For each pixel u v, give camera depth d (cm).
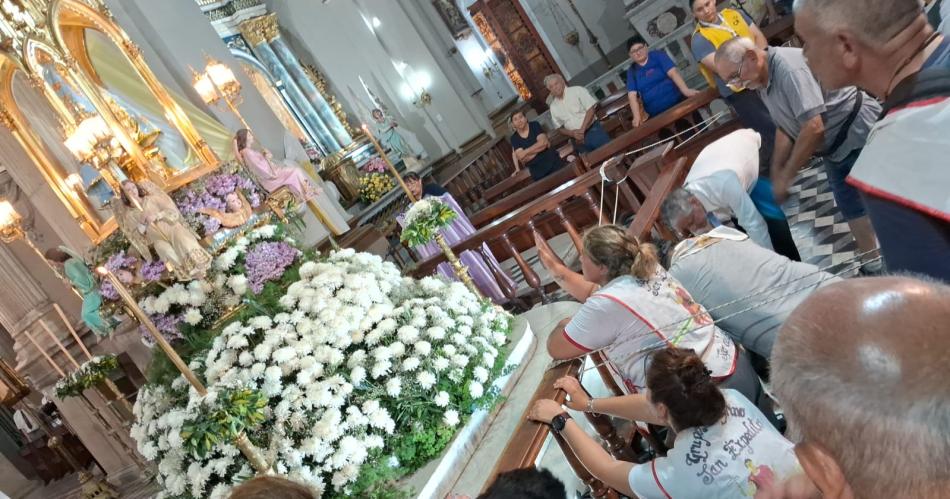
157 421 410
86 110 534
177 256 482
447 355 400
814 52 166
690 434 226
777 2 970
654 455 341
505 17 1886
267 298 476
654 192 490
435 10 1811
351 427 371
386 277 468
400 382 386
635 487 237
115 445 725
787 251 482
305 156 943
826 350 88
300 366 391
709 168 445
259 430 375
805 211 583
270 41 1430
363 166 1405
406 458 373
